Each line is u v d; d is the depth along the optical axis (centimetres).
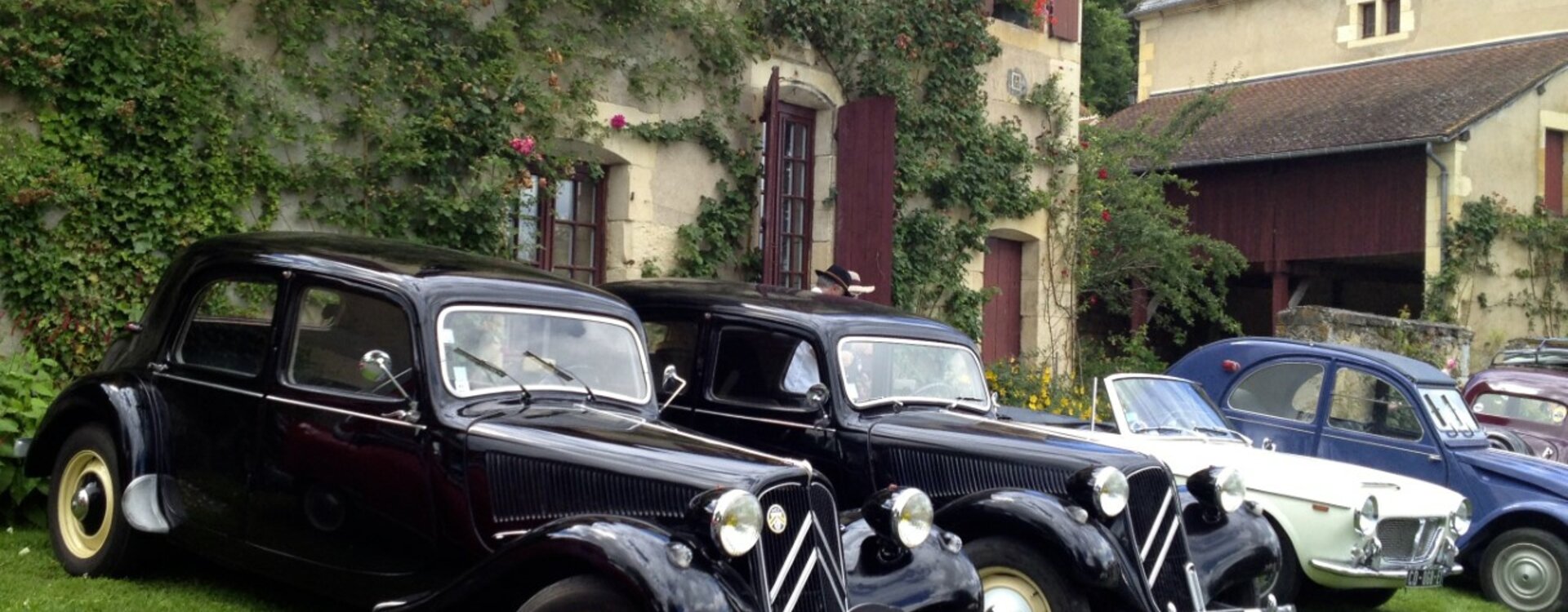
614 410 581
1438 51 2541
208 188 864
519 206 1014
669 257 1116
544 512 511
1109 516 620
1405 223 2084
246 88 884
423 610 496
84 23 814
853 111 1203
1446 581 1046
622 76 1088
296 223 910
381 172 934
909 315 765
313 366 566
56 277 809
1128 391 905
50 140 805
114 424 602
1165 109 2567
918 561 563
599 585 462
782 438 689
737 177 1162
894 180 1260
